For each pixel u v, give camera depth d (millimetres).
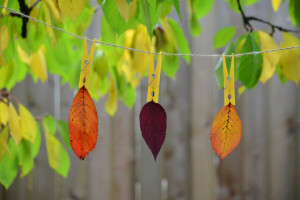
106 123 2080
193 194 2113
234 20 2031
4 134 1318
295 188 2172
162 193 2135
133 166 2139
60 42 1385
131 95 1617
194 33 1483
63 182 2096
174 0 1108
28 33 1272
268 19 2045
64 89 2037
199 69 2072
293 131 2152
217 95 2090
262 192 2146
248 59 1251
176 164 2107
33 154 1378
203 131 2100
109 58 1456
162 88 2072
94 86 1478
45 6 1220
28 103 2041
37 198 2090
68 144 1301
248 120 2115
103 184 2104
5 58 1291
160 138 1086
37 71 1417
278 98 2133
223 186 2133
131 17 1116
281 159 2152
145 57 1388
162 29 1401
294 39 1308
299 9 1358
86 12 1278
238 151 2129
